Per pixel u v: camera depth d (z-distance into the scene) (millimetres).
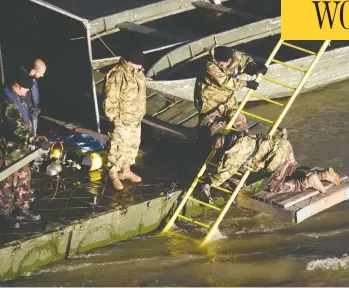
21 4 28328
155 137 29453
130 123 24969
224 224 25953
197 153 28141
